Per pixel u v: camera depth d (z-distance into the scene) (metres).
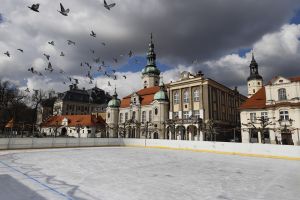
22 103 84.69
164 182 16.20
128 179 17.00
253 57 88.12
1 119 75.44
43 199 11.75
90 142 50.03
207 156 34.06
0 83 77.94
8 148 38.53
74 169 20.97
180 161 27.92
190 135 57.06
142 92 76.38
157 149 46.22
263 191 14.27
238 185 15.72
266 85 47.44
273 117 43.31
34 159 27.72
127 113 74.56
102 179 16.81
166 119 63.12
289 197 13.08
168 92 67.19
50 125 86.31
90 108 131.62
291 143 43.31
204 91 59.22
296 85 43.81
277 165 25.50
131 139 54.44
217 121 60.00
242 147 36.03
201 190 14.20
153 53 92.31
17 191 13.20
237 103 76.19
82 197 12.20
